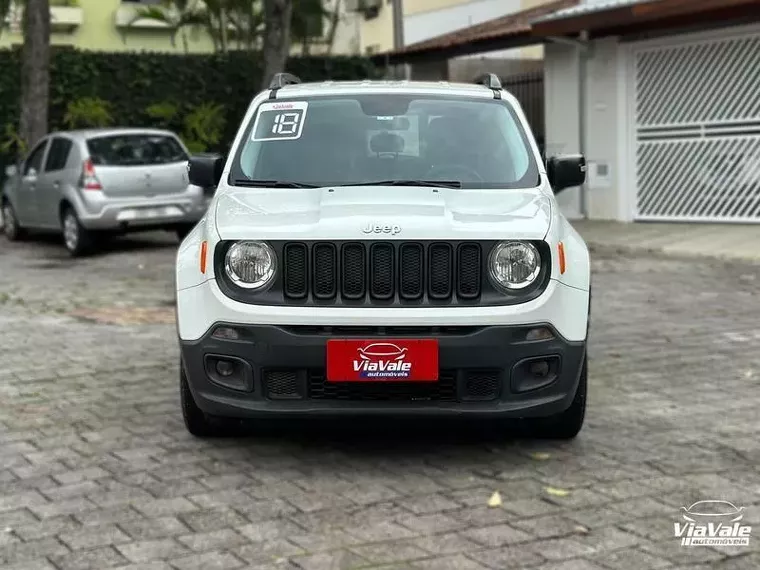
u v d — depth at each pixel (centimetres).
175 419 617
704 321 926
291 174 591
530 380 510
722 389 686
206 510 466
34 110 1856
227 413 513
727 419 613
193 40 2477
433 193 556
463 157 601
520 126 630
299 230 500
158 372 739
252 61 2173
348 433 582
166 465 530
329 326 495
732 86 1568
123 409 640
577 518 454
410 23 2895
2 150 1961
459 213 523
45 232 1652
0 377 726
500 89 664
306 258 498
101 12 2695
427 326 493
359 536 434
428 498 479
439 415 500
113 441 573
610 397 667
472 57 2456
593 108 1756
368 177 586
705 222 1619
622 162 1714
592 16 1616
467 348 492
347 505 471
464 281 500
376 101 635
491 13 2812
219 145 2164
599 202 1761
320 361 494
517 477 509
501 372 501
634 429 593
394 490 490
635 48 1680
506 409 502
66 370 746
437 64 2480
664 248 1377
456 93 650
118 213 1391
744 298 1042
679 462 532
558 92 1819
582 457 541
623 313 971
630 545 425
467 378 502
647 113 1681
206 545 426
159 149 1445
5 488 498
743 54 1547
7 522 454
